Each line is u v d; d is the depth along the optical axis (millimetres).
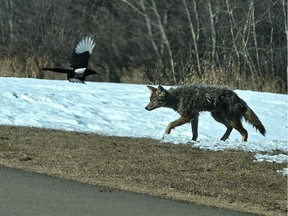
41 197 26016
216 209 26297
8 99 52406
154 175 32781
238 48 111812
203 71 92062
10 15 125188
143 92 62469
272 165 36250
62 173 31375
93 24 133000
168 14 128125
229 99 45125
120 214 24031
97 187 28766
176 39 125125
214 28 114688
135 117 52344
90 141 40469
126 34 131000
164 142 41312
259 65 107312
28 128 43719
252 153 39469
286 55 114500
